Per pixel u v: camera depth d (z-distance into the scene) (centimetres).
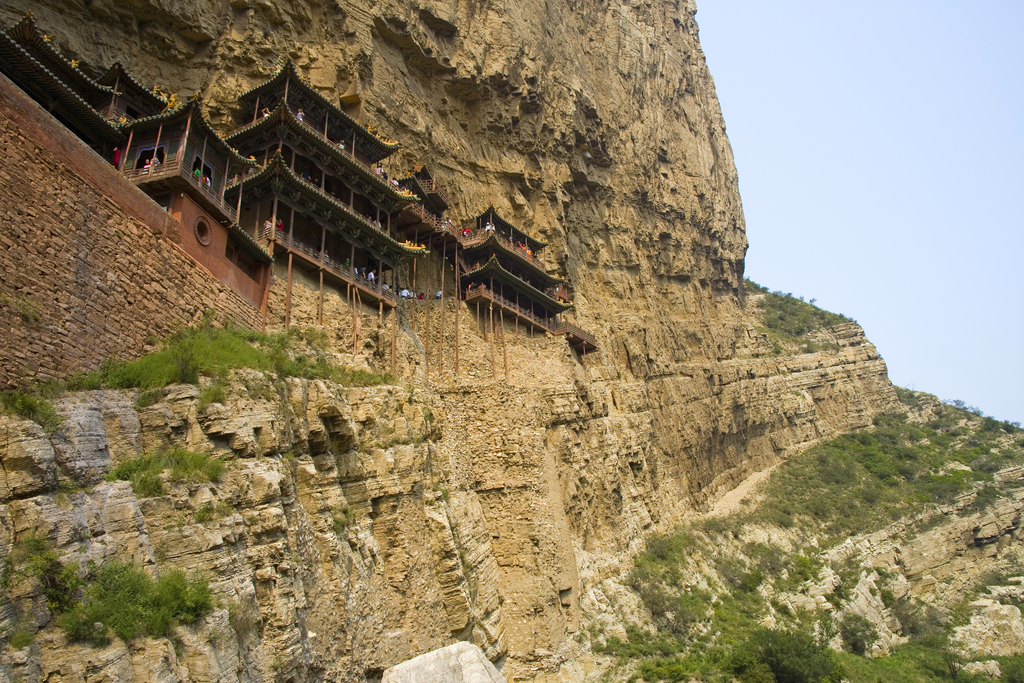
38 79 2189
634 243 7606
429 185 4541
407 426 2964
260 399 1992
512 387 4238
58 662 1132
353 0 4219
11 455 1244
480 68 5194
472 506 3519
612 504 5162
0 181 1480
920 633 6369
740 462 8600
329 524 2170
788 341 11425
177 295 2131
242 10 3809
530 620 3528
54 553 1216
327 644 1927
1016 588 7419
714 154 10238
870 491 8356
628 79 7919
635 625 4506
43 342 1512
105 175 1862
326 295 3259
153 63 3512
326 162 3569
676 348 7838
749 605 5694
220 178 2761
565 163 6353
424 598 2639
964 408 13200
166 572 1437
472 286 4838
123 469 1517
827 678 4650
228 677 1393
